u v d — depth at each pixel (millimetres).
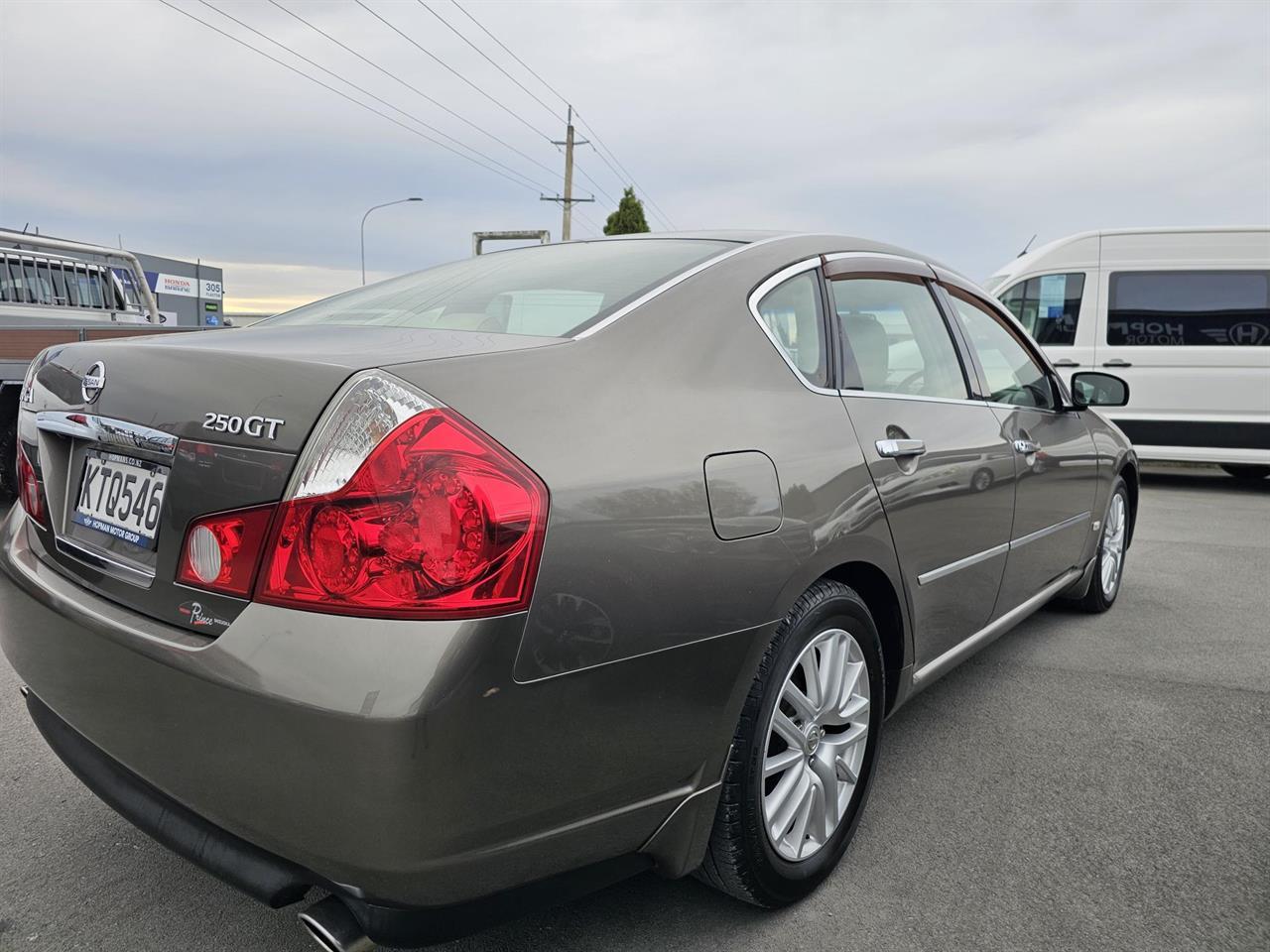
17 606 1861
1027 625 4309
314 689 1323
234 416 1486
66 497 1874
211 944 1915
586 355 1720
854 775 2225
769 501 1848
